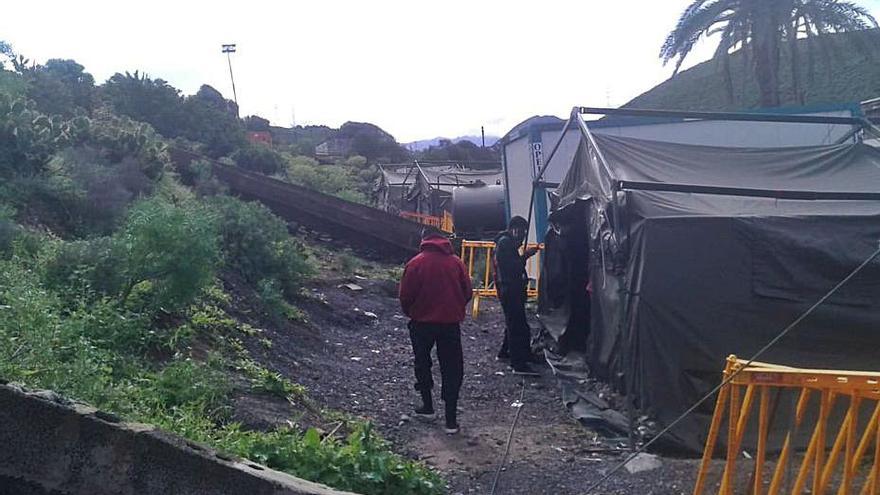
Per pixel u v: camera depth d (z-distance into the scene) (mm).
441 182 32750
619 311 7816
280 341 9625
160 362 6680
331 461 4980
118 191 11000
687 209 7719
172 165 18891
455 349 7539
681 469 6391
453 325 7531
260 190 20328
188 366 6223
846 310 7160
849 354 7195
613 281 8336
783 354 7203
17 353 5000
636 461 6559
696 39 21516
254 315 10164
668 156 9844
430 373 7750
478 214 22625
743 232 7223
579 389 8906
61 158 11234
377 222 20047
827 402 4371
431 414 7832
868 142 10969
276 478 3752
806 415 6801
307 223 20266
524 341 10195
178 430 4969
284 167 37094
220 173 20375
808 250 7188
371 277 16547
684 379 7164
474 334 13055
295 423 6238
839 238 7223
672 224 7246
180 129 33188
